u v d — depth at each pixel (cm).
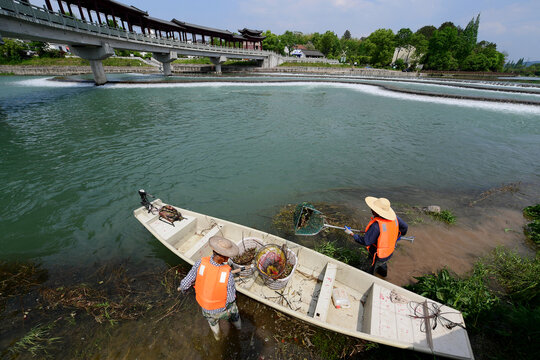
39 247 573
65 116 1733
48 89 2961
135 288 456
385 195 813
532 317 337
